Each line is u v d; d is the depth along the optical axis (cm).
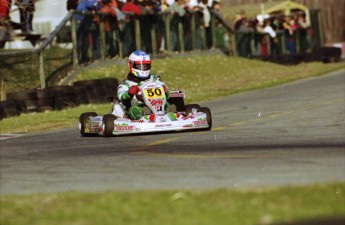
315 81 7506
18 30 7669
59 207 1988
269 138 3434
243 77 8438
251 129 3900
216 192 2033
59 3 7781
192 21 9075
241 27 9831
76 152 3338
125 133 3897
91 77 7312
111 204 1975
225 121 4441
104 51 7744
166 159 2842
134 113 3991
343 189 1997
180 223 1758
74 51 7300
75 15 7325
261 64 9419
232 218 1769
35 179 2558
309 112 4562
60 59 7100
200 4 9212
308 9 11225
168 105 4131
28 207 2017
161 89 4041
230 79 8256
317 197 1922
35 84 6669
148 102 4000
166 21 8631
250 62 9406
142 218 1823
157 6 8488
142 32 8238
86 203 2008
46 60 6881
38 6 7831
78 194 2127
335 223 1708
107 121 3934
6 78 6438
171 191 2088
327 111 4538
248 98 6225
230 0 14362
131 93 3978
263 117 4503
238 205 1878
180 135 3791
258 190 2028
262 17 10219
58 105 5981
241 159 2720
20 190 2338
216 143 3344
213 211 1836
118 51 7919
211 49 9338
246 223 1725
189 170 2528
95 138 3991
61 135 4353
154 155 2998
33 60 6706
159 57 8444
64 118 5256
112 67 7712
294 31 10706
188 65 8519
